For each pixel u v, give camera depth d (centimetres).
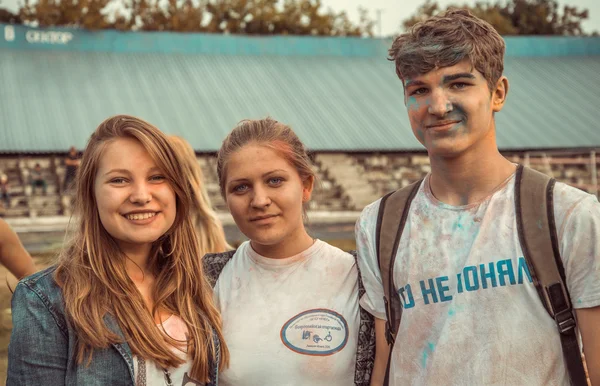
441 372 196
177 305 234
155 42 2703
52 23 3275
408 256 208
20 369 203
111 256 225
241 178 235
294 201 238
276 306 239
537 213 193
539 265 190
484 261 196
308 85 2581
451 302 199
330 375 231
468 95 200
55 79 2359
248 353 235
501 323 191
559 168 2373
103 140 223
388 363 217
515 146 2261
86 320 209
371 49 2894
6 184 1975
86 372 207
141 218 222
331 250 250
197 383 226
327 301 238
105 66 2519
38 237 1504
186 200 234
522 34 4762
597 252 183
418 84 205
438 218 207
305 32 4078
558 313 188
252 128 243
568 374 188
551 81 2750
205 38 2748
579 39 2992
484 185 204
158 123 2156
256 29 4022
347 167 2297
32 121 2072
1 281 859
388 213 219
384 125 2341
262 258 247
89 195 225
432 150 206
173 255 238
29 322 205
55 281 214
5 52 2508
